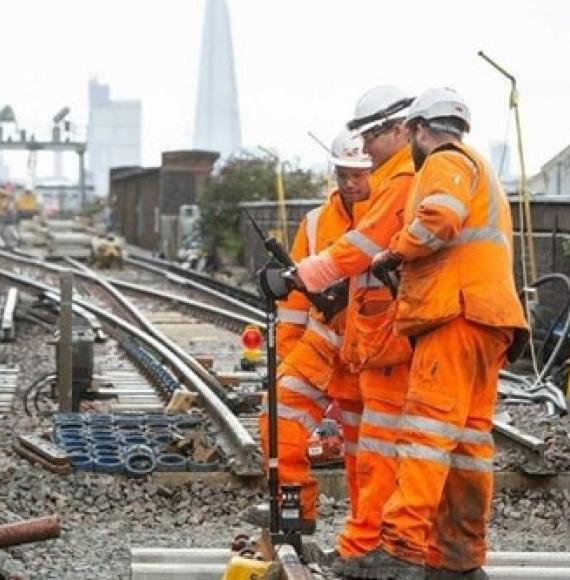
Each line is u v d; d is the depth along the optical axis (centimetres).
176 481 1177
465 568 746
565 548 1014
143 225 6053
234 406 1560
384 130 781
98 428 1341
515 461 1202
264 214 3781
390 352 768
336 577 734
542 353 1864
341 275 764
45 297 2866
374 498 781
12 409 1582
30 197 8731
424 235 697
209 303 3228
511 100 1795
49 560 947
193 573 841
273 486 767
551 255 2045
